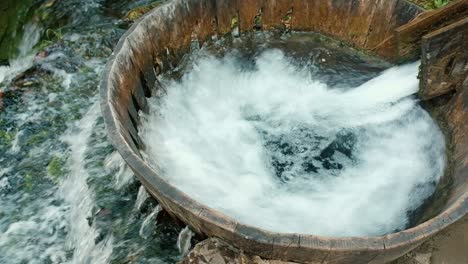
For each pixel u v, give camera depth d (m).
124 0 5.95
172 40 4.20
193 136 4.05
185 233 3.25
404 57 4.25
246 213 3.47
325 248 2.32
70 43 5.46
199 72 4.55
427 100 4.01
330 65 4.73
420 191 3.59
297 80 4.69
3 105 4.84
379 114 4.25
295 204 3.60
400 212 3.50
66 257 3.81
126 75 3.55
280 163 3.96
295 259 2.54
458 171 3.30
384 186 3.74
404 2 4.13
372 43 4.59
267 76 4.71
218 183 3.69
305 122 4.34
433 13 3.79
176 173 3.67
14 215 4.06
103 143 4.40
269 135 4.21
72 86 5.04
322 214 3.53
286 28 4.86
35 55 5.32
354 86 4.54
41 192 4.20
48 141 4.57
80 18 5.77
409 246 2.52
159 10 3.94
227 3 4.41
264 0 4.54
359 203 3.62
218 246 2.68
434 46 3.49
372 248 2.34
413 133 4.02
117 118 2.96
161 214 3.61
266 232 2.36
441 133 3.80
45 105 4.86
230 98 4.52
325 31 4.82
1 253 3.81
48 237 3.93
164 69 4.26
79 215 3.96
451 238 3.30
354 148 4.10
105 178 4.10
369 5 4.37
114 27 5.64
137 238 3.58
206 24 4.44
